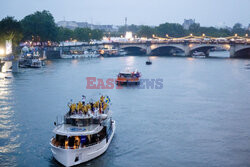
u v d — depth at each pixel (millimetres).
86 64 185125
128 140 56719
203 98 92000
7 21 181125
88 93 96562
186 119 70062
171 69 164875
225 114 74562
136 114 73438
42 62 172000
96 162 47688
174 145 55031
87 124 49250
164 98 92000
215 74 144875
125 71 121938
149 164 47844
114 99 89750
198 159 49812
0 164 46594
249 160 49688
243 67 174875
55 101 83688
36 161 47594
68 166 44812
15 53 179750
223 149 53656
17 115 69938
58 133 46469
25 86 104375
